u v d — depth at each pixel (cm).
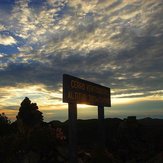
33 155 2222
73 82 2041
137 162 2795
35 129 2406
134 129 3625
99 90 2536
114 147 3181
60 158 2228
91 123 4216
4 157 2245
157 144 3391
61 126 3072
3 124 2988
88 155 2373
